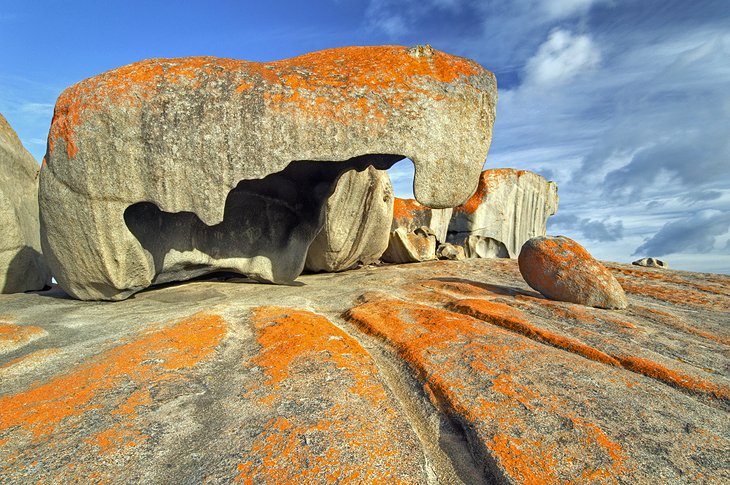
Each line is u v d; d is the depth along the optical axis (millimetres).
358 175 7949
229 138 5215
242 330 3857
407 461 1928
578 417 2297
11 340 3672
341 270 9070
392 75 5523
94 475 1865
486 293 5699
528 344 3336
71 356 3332
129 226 5832
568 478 1830
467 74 5695
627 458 1971
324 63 5754
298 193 7406
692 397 2783
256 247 7156
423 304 5090
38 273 7211
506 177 14922
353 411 2309
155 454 2008
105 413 2344
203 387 2693
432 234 12438
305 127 5250
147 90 5125
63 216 5398
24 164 7094
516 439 2078
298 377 2717
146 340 3516
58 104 5375
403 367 3014
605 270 5320
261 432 2127
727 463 1986
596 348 3520
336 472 1814
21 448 2037
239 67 5457
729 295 6484
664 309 5469
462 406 2375
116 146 5148
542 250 5562
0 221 6367
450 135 5469
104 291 5820
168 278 6715
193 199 5297
